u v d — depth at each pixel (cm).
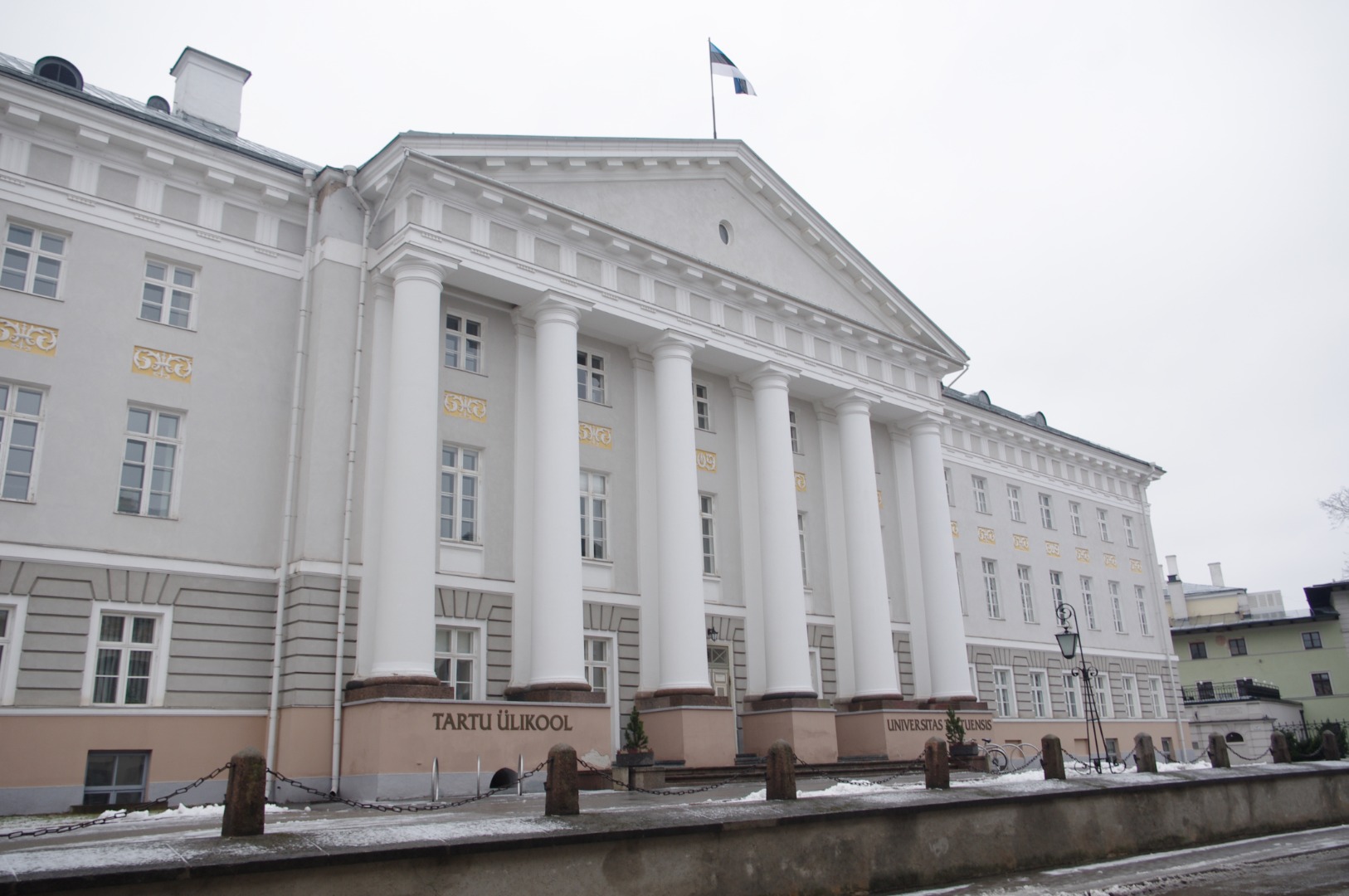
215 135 2466
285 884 754
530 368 2378
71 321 1891
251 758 874
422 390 2055
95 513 1842
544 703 2028
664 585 2416
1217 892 1102
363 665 1955
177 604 1886
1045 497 4181
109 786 1770
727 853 991
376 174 2180
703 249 2686
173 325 2011
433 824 912
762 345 2742
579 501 2267
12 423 1814
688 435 2497
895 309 3150
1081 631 4072
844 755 2752
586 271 2408
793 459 2933
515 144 2281
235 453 2017
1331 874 1223
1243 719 4997
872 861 1102
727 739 2333
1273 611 6862
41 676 1727
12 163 1877
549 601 2147
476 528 2234
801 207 2934
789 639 2573
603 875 905
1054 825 1315
